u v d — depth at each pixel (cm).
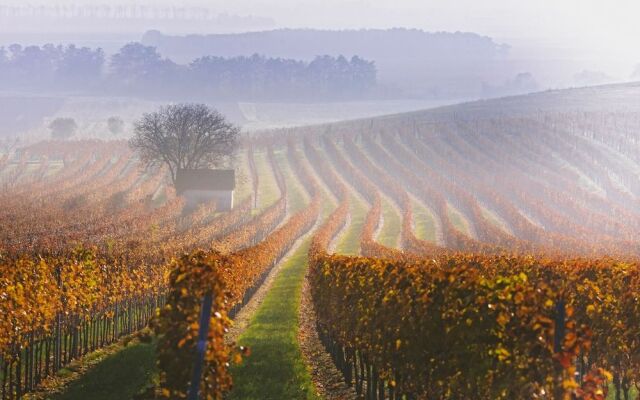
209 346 2670
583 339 2436
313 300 6800
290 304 7969
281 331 6159
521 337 2562
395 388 3734
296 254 14388
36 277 4978
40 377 4619
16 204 18988
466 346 2845
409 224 17162
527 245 12975
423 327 3200
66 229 14750
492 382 2712
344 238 17212
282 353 5066
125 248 9844
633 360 3631
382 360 3809
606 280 4328
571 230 16925
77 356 5481
